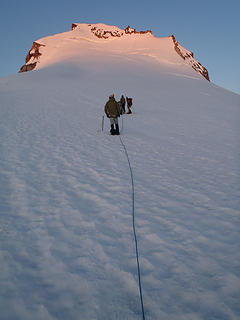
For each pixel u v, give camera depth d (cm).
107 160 573
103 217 319
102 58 5284
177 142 823
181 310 184
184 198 388
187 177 489
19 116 1046
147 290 202
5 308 180
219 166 570
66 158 568
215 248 260
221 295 198
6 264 226
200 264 235
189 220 318
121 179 459
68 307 184
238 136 962
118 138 826
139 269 227
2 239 262
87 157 586
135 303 190
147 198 383
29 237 270
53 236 273
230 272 223
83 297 194
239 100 2702
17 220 302
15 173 457
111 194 391
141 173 499
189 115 1488
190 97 2453
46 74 3619
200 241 273
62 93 1995
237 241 273
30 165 505
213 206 361
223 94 3162
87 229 290
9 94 1816
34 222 300
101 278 214
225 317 177
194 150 725
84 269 224
